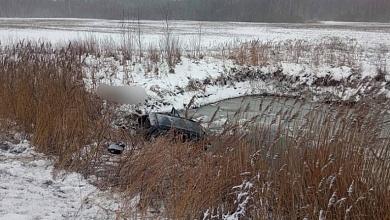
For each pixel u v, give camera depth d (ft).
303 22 211.00
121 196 17.25
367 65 57.82
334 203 14.90
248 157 17.54
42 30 106.52
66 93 24.77
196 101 47.11
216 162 17.80
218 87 52.49
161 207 16.79
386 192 15.34
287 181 16.48
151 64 52.70
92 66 45.27
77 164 19.97
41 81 26.48
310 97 35.14
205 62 57.52
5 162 19.89
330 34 113.09
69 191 17.37
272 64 57.93
